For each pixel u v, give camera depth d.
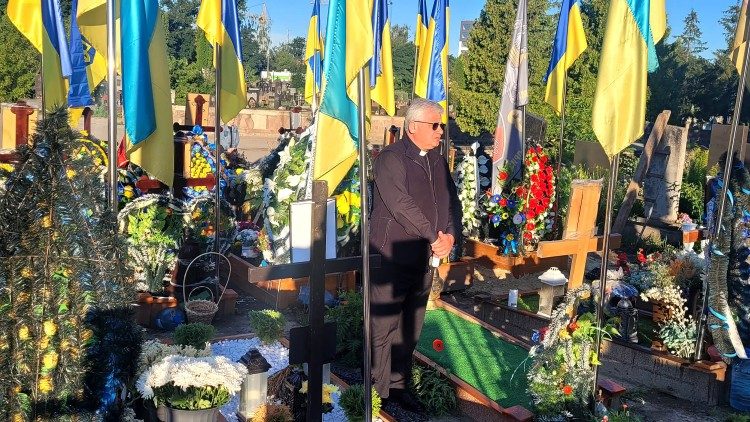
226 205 8.98
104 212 3.22
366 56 3.92
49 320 3.10
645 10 4.80
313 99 14.85
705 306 6.42
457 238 5.52
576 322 5.19
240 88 8.55
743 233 6.25
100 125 26.69
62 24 8.16
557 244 7.38
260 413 4.55
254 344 6.62
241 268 8.94
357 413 4.91
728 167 6.25
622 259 8.07
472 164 10.11
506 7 27.27
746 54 6.19
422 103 5.16
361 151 3.85
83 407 3.20
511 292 8.42
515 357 6.47
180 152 8.67
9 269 2.97
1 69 26.86
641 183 13.66
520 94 9.95
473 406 5.54
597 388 5.30
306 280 8.24
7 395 3.05
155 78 6.30
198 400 4.12
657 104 31.91
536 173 9.69
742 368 6.12
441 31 10.35
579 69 20.59
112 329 3.20
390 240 5.23
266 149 27.22
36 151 3.01
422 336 6.94
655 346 6.84
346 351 6.38
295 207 4.11
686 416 5.95
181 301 7.55
